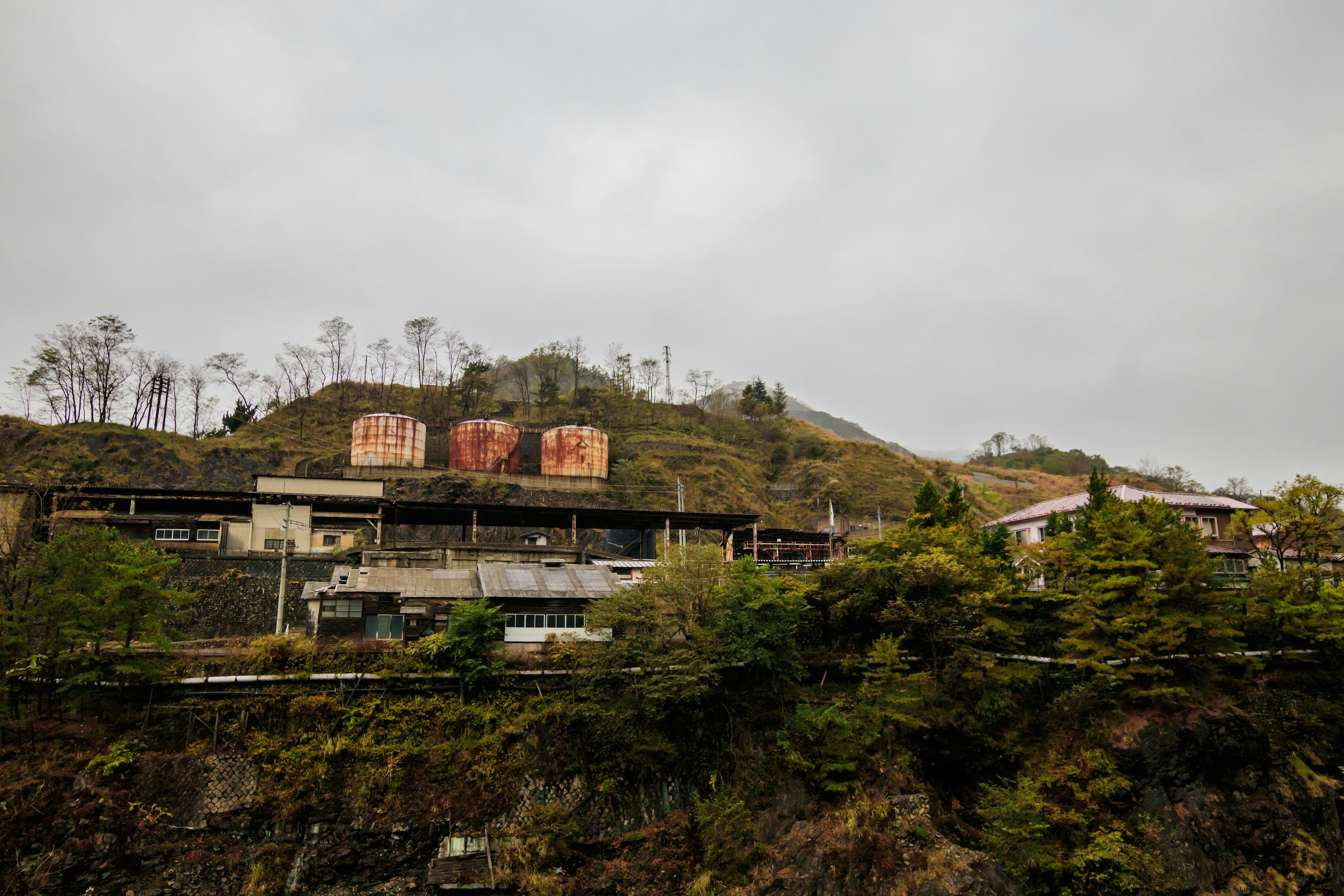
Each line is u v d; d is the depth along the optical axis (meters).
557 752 48.78
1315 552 68.69
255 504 73.69
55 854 39.78
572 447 137.50
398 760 45.69
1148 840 47.94
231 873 41.75
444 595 54.78
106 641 47.09
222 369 155.75
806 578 69.75
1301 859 49.94
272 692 46.22
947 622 55.69
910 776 50.44
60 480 107.62
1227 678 56.47
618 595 54.41
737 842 47.91
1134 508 64.62
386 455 129.12
